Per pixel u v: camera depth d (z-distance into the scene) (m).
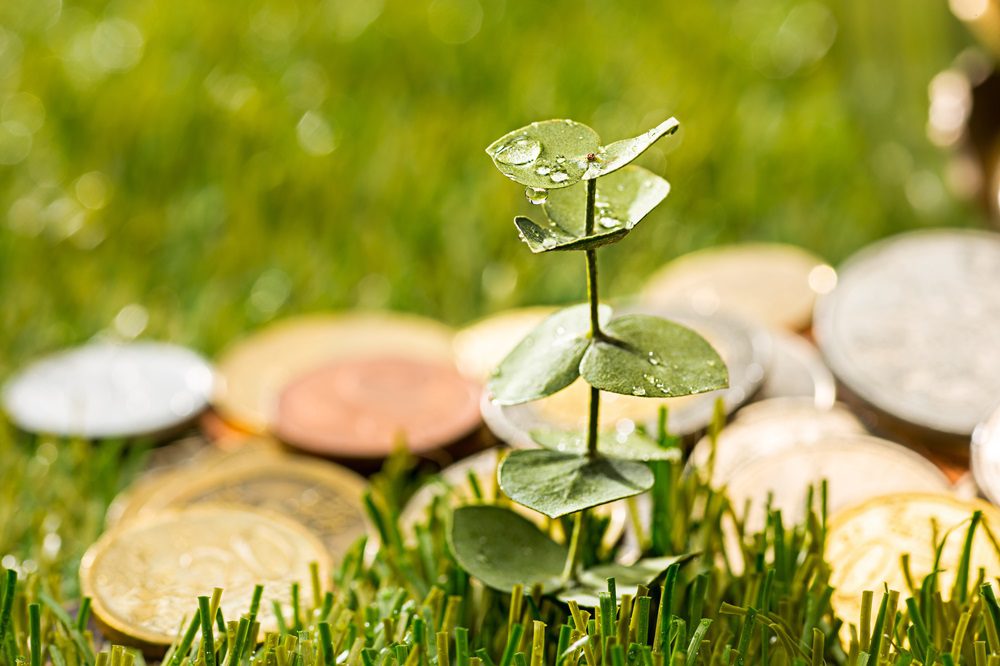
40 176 0.36
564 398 0.28
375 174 0.36
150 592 0.25
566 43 0.41
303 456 0.28
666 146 0.36
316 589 0.25
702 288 0.31
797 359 0.29
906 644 0.24
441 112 0.38
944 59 0.36
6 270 0.33
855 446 0.27
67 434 0.28
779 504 0.26
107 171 0.36
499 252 0.33
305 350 0.30
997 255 0.29
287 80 0.40
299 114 0.38
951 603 0.24
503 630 0.25
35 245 0.33
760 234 0.34
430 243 0.34
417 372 0.29
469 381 0.29
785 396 0.28
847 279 0.29
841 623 0.24
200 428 0.29
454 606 0.24
